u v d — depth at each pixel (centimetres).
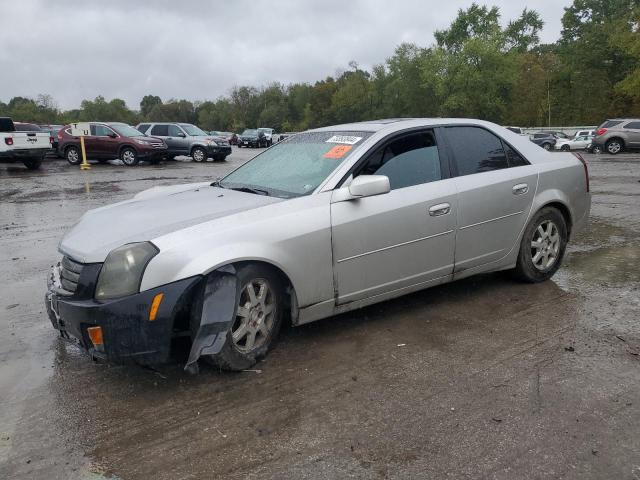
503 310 430
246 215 338
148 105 15350
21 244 730
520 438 262
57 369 353
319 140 434
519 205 461
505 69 5181
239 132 11444
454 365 339
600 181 1322
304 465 248
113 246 316
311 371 337
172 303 301
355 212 368
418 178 407
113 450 264
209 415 292
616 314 416
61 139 2162
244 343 340
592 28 5666
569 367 332
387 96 7431
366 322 412
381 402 299
